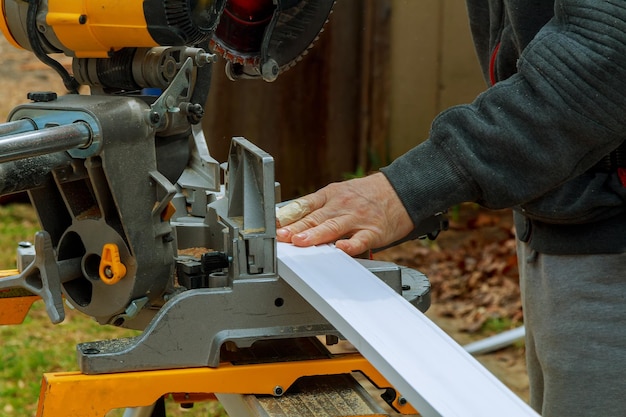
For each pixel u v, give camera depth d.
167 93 1.54
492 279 5.76
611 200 1.83
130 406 1.43
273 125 6.64
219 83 6.28
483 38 2.13
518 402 1.18
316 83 6.77
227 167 1.79
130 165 1.50
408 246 6.45
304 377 1.61
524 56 1.60
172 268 1.59
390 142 7.13
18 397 4.17
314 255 1.61
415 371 1.24
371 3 6.86
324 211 1.67
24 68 9.02
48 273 1.53
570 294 1.93
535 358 2.19
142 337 1.46
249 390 1.50
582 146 1.56
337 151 6.95
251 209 1.56
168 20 1.51
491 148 1.59
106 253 1.52
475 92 7.11
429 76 7.08
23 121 1.52
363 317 1.39
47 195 1.66
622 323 1.88
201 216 1.92
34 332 4.97
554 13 1.71
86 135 1.44
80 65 1.66
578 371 1.92
